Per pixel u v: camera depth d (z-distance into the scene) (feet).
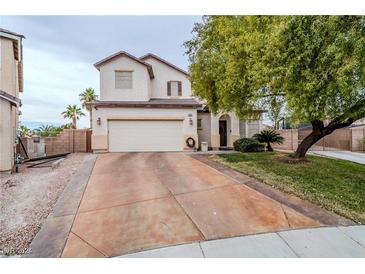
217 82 40.27
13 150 41.01
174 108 59.36
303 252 14.01
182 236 15.99
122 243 15.29
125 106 57.36
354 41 20.44
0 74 44.14
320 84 22.90
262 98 37.11
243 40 33.22
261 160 40.60
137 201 22.50
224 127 70.54
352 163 41.45
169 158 45.65
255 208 20.34
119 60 60.95
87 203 22.45
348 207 20.26
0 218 19.61
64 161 45.27
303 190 24.43
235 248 14.49
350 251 14.08
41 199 24.14
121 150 57.67
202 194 24.00
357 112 27.07
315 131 38.11
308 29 23.44
